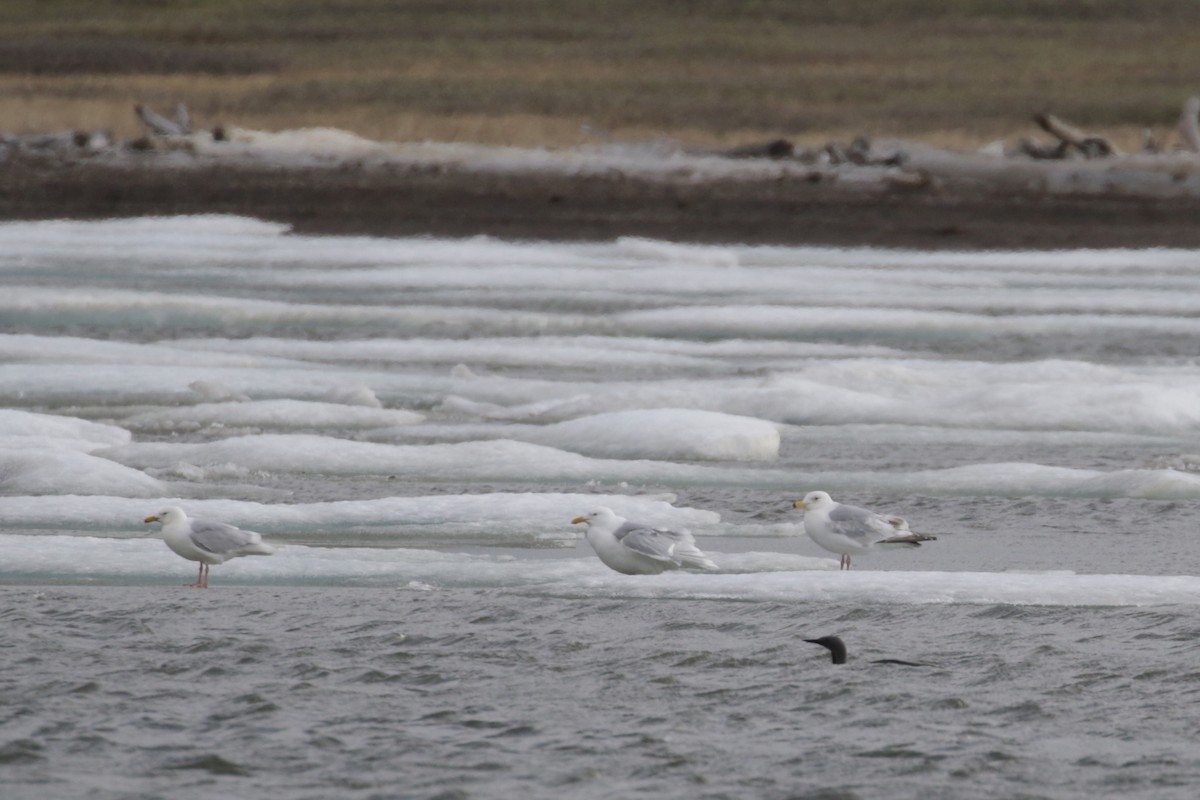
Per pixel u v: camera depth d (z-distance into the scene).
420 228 174.62
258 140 199.12
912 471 74.06
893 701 41.69
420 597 50.50
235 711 40.69
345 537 59.28
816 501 54.25
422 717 40.44
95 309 116.44
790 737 39.31
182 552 51.16
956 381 94.94
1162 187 186.12
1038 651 45.44
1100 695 42.25
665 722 40.19
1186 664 44.47
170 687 42.34
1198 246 172.62
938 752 38.41
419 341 109.75
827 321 119.62
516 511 62.22
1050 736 39.50
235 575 52.53
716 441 75.88
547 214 180.50
